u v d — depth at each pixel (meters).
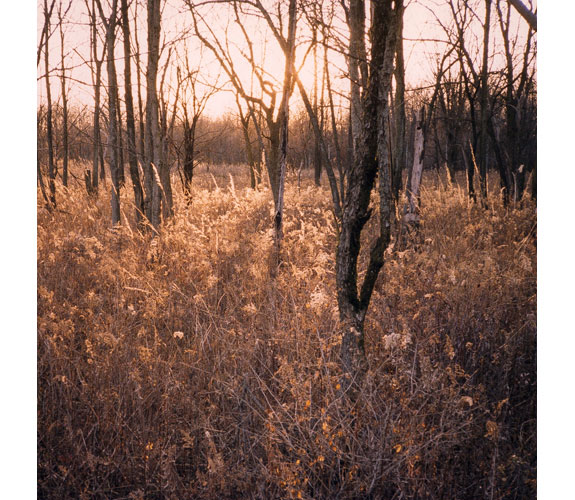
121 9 6.25
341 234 2.74
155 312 3.63
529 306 3.50
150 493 2.35
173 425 2.59
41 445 2.59
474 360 2.93
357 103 3.21
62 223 6.67
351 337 2.71
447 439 2.33
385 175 2.62
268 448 2.30
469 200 7.57
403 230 5.78
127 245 5.57
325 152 3.82
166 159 6.64
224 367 2.92
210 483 2.21
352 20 3.20
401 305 3.45
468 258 4.63
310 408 2.38
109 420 2.55
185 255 5.08
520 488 2.28
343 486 2.17
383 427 2.25
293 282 3.83
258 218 7.75
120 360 2.93
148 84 5.78
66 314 3.65
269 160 5.80
